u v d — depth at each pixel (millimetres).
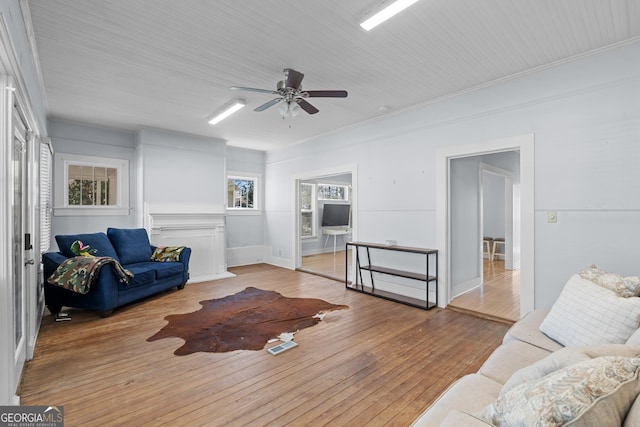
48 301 3639
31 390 2152
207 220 5848
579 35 2576
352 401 2057
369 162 4914
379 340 2994
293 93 3020
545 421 806
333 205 9180
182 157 5758
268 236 7320
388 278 4680
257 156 7324
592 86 2859
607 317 1673
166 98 4008
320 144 5844
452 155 3883
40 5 2188
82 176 5180
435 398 2088
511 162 6340
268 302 4195
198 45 2740
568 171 2998
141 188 5332
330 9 2244
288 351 2766
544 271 3139
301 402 2045
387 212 4660
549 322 1953
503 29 2496
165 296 4477
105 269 3545
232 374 2385
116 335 3092
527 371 1154
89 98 3990
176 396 2105
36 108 3088
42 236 3842
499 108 3463
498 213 7734
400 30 2506
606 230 2801
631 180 2680
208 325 3367
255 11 2273
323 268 6598
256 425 1831
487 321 3506
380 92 3787
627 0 2145
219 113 4426
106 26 2455
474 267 4988
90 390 2164
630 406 824
